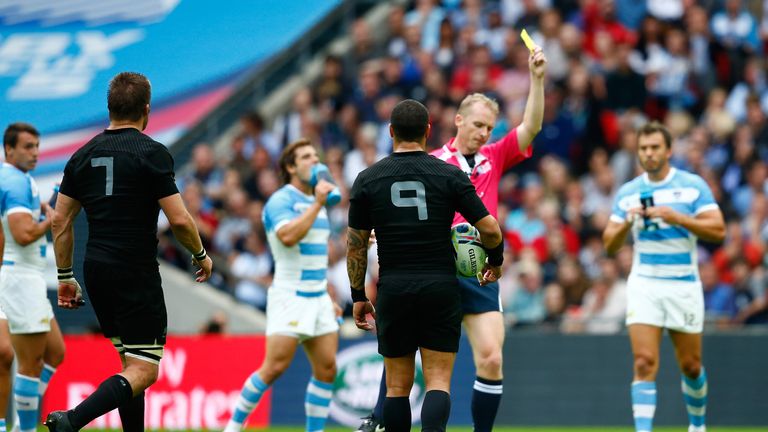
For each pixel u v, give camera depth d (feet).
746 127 181.78
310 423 106.42
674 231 102.37
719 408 139.23
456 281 74.23
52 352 104.42
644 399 101.09
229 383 140.67
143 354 75.31
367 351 141.49
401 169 74.02
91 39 219.61
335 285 165.17
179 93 206.80
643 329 102.27
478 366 85.05
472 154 87.56
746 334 139.74
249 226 177.27
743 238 170.09
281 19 217.56
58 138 202.59
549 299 158.40
